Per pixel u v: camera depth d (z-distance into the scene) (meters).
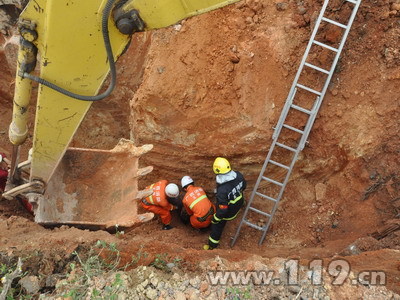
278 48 5.80
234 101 5.93
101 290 3.69
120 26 2.78
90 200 5.79
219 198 5.77
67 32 2.79
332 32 5.66
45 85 3.16
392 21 5.60
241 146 6.09
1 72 7.30
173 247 4.51
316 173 6.36
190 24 6.09
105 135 7.89
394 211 5.53
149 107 6.05
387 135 5.61
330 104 5.81
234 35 6.01
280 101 5.82
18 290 3.75
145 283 3.82
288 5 5.95
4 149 7.62
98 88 3.29
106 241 4.41
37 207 5.38
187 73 5.96
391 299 3.83
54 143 3.98
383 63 5.61
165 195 6.19
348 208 6.02
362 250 5.00
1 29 6.49
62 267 4.00
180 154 6.51
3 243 4.40
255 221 6.69
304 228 6.27
